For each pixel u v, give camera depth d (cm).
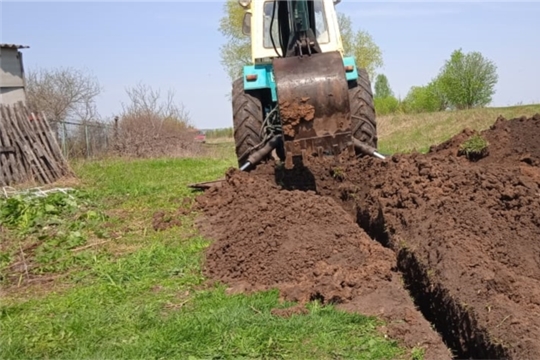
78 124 2009
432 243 500
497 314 399
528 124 742
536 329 379
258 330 432
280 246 562
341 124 637
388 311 454
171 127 2488
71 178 1312
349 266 532
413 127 2966
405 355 397
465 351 415
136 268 596
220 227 698
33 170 1232
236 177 784
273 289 512
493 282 430
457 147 747
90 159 1938
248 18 918
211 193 816
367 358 393
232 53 3697
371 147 795
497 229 521
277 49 838
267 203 643
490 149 718
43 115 1309
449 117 2997
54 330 460
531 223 528
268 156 820
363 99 813
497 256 495
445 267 463
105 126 2252
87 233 766
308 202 630
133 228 773
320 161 770
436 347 403
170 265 597
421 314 455
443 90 4169
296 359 396
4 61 1773
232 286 535
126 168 1622
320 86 633
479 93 4103
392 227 573
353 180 731
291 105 633
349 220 611
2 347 429
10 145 1201
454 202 555
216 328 439
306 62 654
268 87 799
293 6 723
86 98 2439
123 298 524
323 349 406
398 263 536
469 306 416
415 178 611
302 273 530
